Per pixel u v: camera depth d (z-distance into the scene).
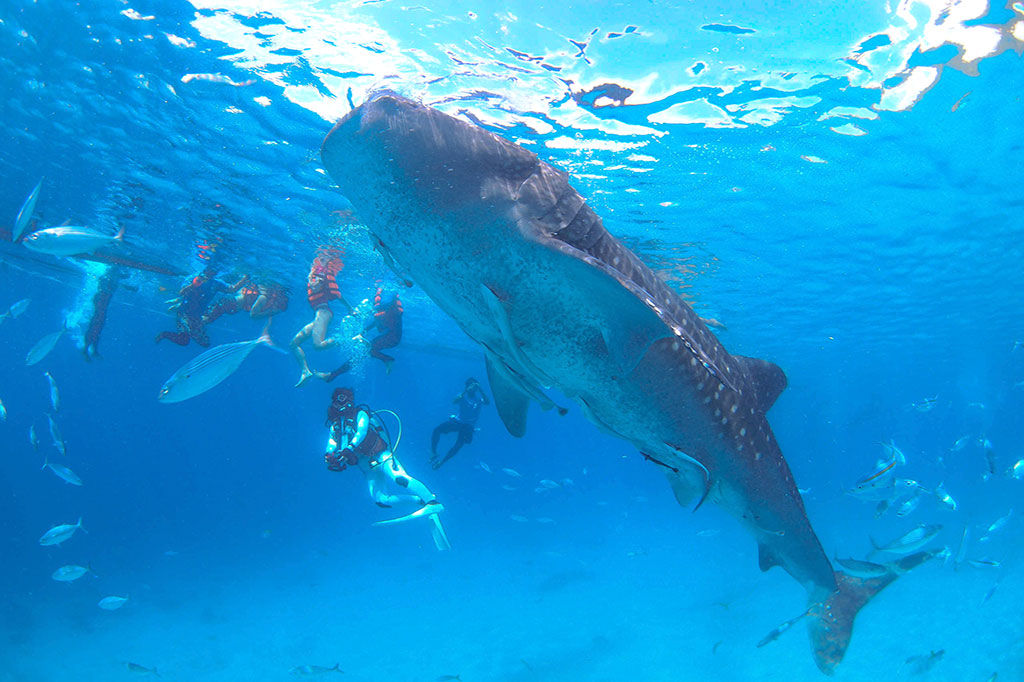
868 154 11.20
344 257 18.78
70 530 10.22
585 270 2.54
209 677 17.20
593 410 3.55
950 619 15.26
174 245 18.50
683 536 36.72
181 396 5.70
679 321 3.62
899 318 25.75
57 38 8.71
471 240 2.67
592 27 7.84
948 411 82.44
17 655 19.67
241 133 11.10
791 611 17.59
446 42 8.20
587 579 26.78
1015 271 20.06
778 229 14.76
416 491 9.40
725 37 8.02
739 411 4.04
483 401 20.20
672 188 12.47
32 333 48.91
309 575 32.75
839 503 39.12
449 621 21.72
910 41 8.17
